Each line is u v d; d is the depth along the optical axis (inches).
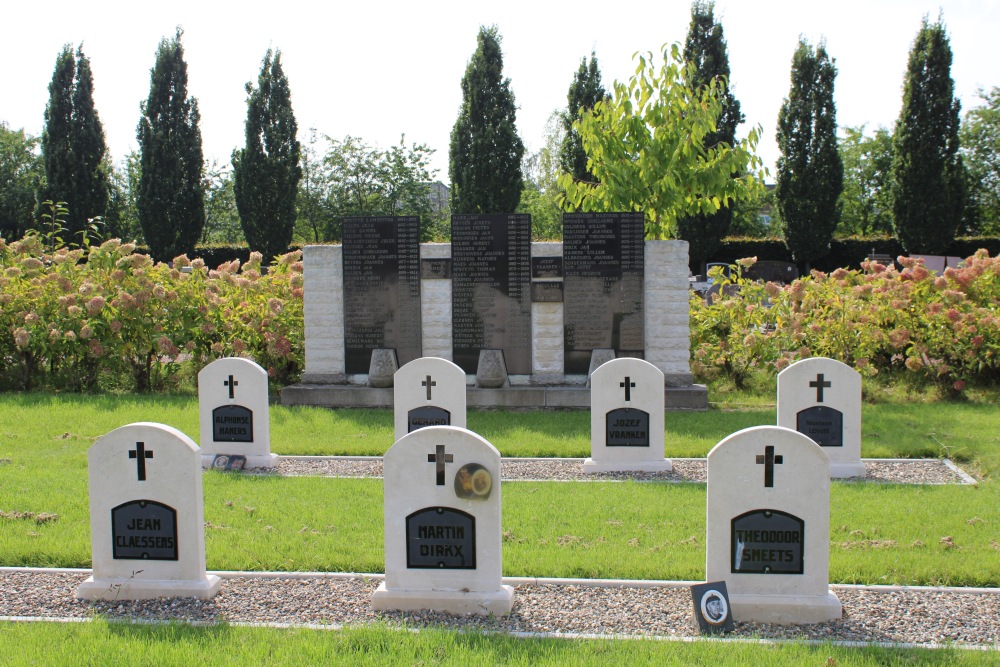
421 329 547.5
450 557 224.8
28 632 207.0
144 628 209.0
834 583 241.0
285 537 278.1
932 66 1487.5
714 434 441.4
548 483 353.7
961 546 267.0
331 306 554.9
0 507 310.0
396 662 187.3
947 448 405.1
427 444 223.5
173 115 1478.8
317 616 221.0
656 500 322.7
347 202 1804.9
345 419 485.4
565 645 198.5
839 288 604.7
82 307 583.2
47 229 1482.5
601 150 673.6
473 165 1368.1
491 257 537.3
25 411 493.0
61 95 1478.8
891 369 619.8
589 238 530.6
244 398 389.7
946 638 204.5
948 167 1513.3
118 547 235.3
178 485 232.8
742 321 622.5
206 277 620.4
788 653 192.5
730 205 1509.6
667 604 228.1
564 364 536.1
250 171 1494.8
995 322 551.5
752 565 221.1
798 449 217.9
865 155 2269.9
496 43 1371.8
